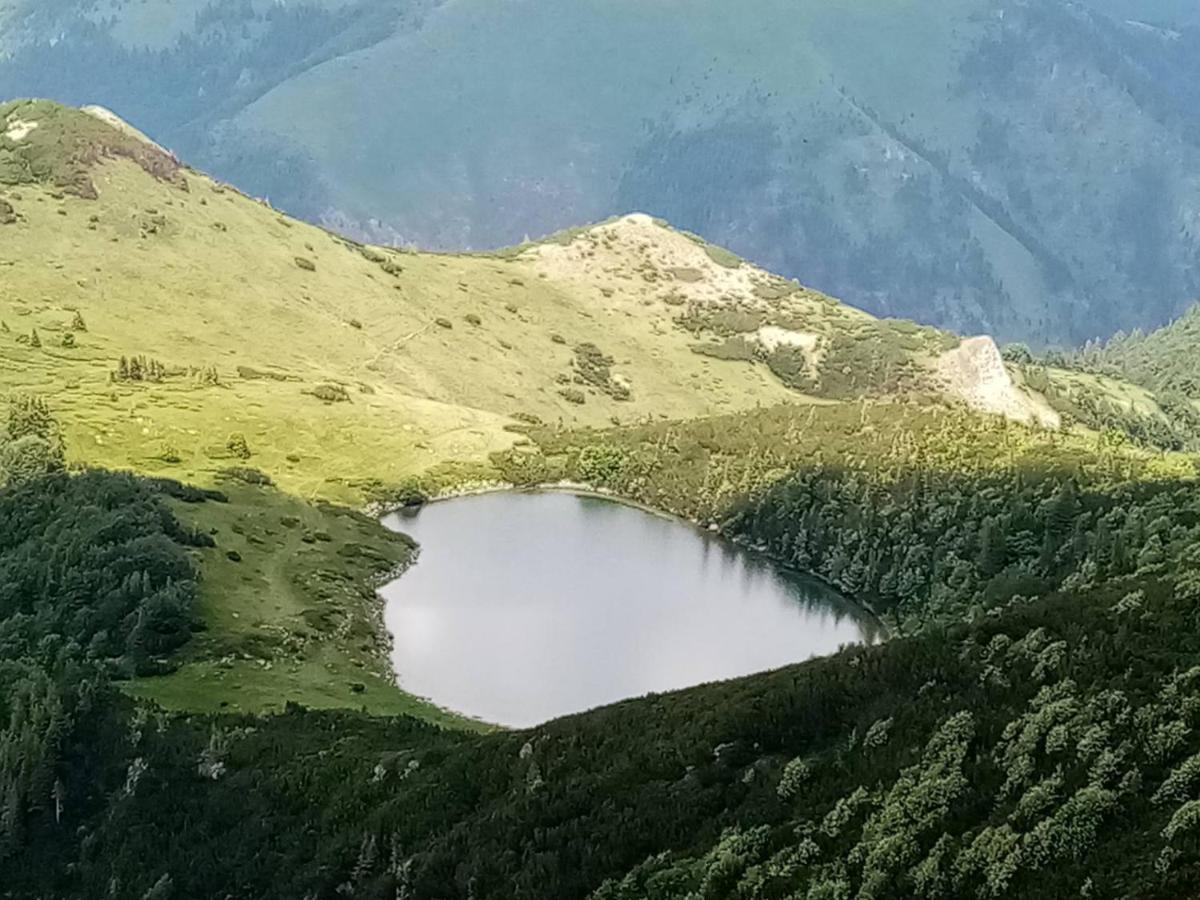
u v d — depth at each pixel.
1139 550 122.44
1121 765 60.75
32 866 99.62
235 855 90.88
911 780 66.56
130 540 137.12
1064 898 54.84
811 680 82.88
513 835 77.94
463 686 133.25
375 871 83.19
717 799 74.06
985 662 76.00
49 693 108.12
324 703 115.69
